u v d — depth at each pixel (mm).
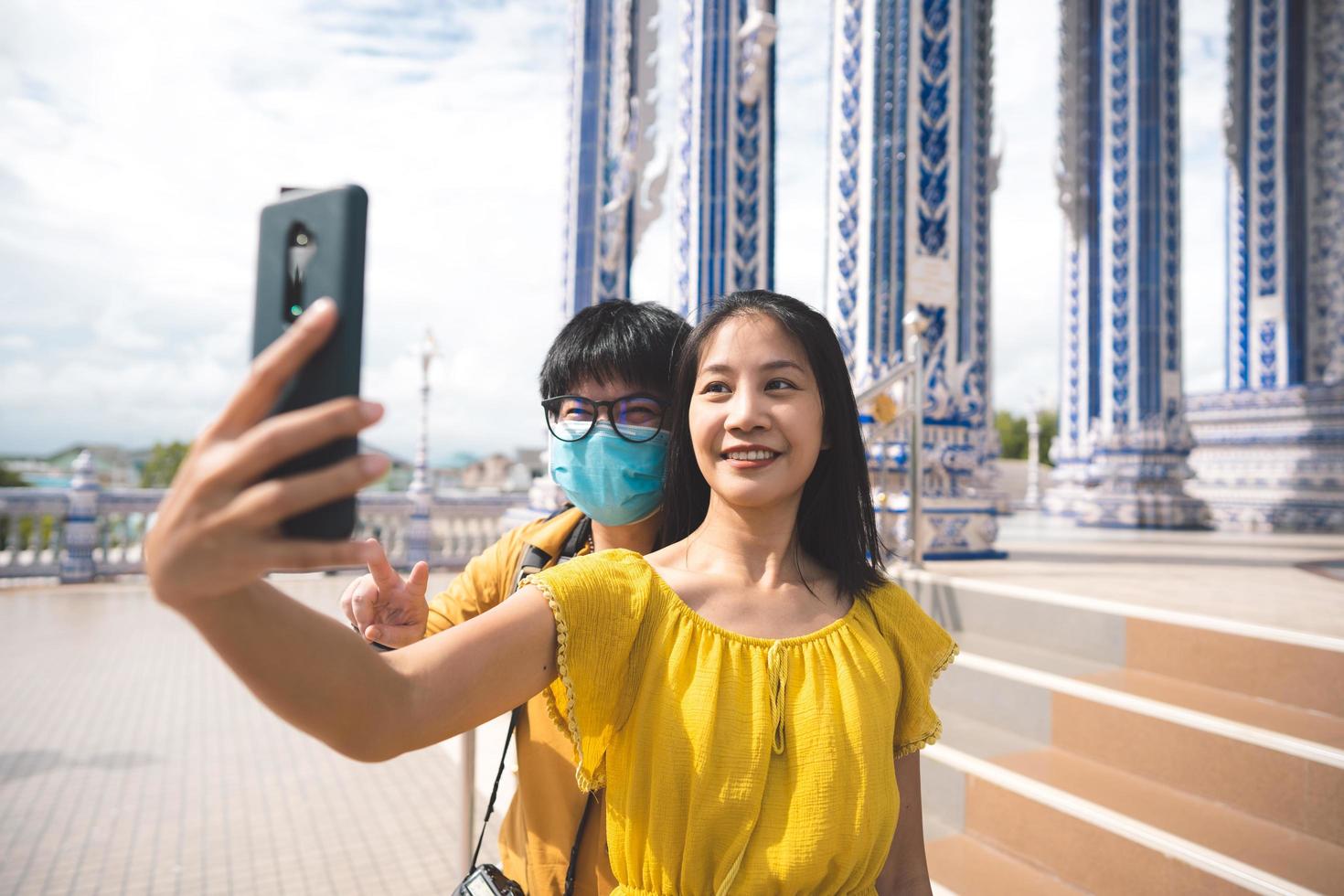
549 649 941
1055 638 3488
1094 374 11086
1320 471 8969
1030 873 2514
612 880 1291
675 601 1031
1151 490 9070
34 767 4406
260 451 530
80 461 10781
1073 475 11203
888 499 5094
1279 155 10500
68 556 10617
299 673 677
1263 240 10664
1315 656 2566
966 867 2564
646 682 981
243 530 538
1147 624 3109
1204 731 2486
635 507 1396
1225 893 2049
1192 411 10344
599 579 991
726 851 951
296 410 613
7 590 10109
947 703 3418
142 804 3953
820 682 1021
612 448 1354
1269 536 7984
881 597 1214
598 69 9742
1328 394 9141
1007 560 5316
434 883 3219
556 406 1452
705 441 1086
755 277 7520
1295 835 2232
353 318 628
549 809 1383
